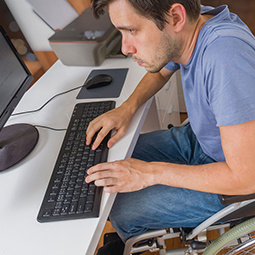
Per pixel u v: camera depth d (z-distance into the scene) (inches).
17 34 56.0
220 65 23.3
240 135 23.0
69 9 53.2
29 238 24.4
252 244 34.3
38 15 52.2
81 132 33.9
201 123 32.5
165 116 55.6
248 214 31.4
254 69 22.8
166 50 27.3
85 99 40.3
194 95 31.0
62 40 44.1
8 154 32.9
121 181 28.2
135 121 35.4
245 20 62.2
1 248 24.0
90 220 25.0
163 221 32.9
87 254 22.9
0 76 32.7
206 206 31.9
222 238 32.7
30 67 61.3
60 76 47.0
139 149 42.0
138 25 25.1
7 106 33.8
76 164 29.9
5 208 27.5
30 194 28.3
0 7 51.7
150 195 33.1
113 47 49.1
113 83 42.3
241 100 22.4
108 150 31.6
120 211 32.9
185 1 24.5
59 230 24.6
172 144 41.6
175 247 50.3
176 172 28.4
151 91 39.3
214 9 29.2
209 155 36.6
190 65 29.1
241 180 24.7
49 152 32.7
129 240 34.1
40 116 38.9
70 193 27.0
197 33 27.4
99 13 26.4
